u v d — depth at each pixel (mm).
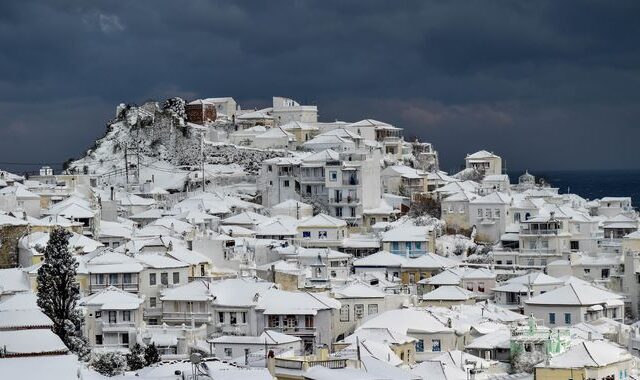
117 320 176625
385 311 188500
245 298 185750
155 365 138875
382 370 125000
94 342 176125
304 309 182625
